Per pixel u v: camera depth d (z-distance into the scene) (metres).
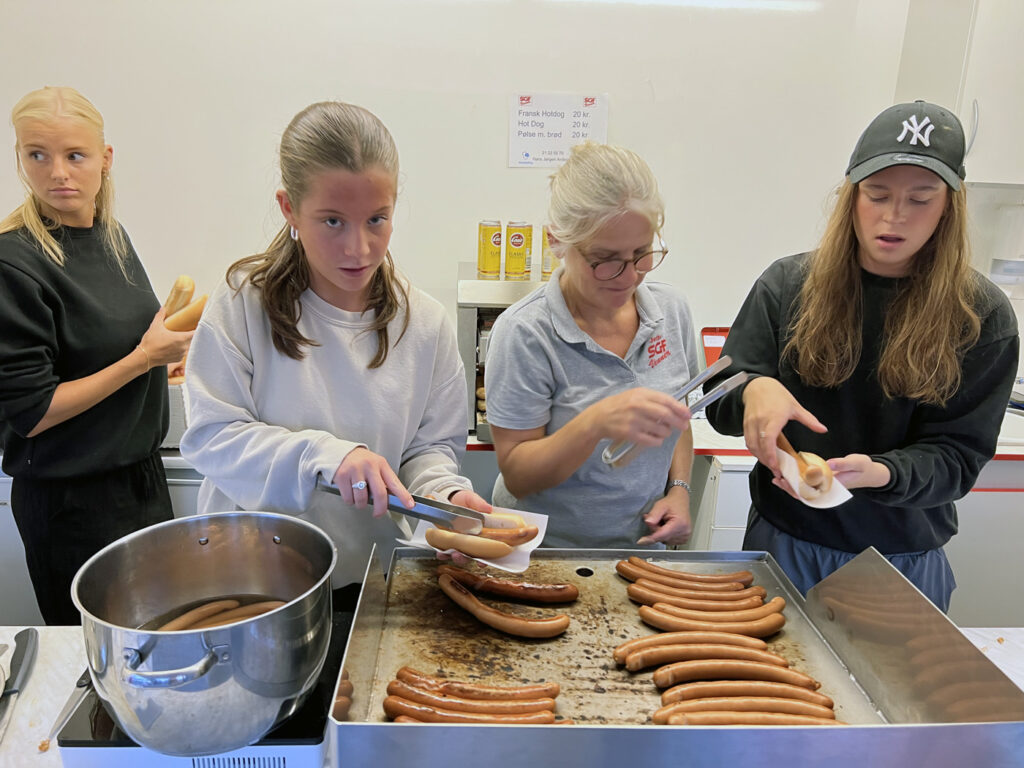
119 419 1.72
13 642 1.08
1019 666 1.09
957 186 1.08
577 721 0.84
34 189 1.59
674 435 1.40
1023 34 2.16
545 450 1.21
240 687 0.69
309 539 0.89
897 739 0.73
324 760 0.80
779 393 1.18
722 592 1.08
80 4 2.15
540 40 2.30
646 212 1.06
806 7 2.31
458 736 0.72
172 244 2.41
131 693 0.65
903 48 2.37
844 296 1.25
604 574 1.16
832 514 1.36
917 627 0.86
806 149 2.46
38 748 0.87
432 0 2.23
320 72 2.28
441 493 1.14
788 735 0.72
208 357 1.12
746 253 2.58
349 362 1.17
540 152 2.41
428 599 1.08
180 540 0.90
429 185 2.44
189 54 2.22
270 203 2.38
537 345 1.27
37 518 1.70
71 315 1.62
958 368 1.21
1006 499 2.21
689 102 2.39
